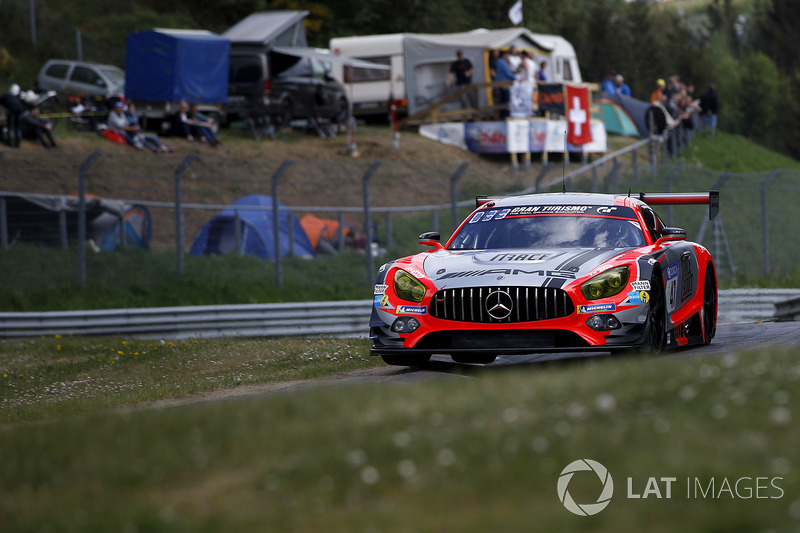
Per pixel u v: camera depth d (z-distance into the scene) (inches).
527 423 572.1
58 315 2365.9
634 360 861.2
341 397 706.2
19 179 3149.6
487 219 1346.0
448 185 3846.0
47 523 474.3
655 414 577.0
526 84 4441.4
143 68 4040.4
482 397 660.7
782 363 708.0
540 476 481.4
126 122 3720.5
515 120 4350.4
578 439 529.3
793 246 3676.2
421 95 4862.2
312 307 2497.5
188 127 3900.1
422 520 441.1
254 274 2883.9
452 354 1168.2
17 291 2637.8
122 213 2910.9
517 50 4874.5
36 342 2234.3
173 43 3983.8
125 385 1558.8
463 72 4616.1
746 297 2492.6
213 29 6565.0
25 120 3447.3
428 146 4387.3
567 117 4424.2
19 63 5039.4
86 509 493.4
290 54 4271.7
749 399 598.5
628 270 1157.7
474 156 4421.8
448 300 1156.5
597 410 591.8
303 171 3786.9
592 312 1125.1
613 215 1317.7
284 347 1834.4
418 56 4849.9
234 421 647.8
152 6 6402.6
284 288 2839.6
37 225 2802.7
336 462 519.5
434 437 550.3
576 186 3860.7
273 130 4178.2
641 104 5132.9
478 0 7436.0
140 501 500.1
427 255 1272.1
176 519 462.9
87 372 1718.8
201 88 4050.2
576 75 5511.8
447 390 719.1
